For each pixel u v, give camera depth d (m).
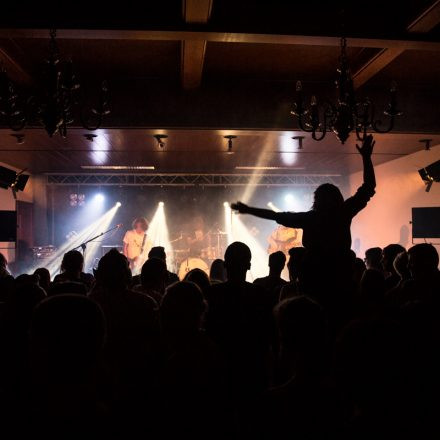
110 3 4.45
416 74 6.57
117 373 2.35
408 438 1.11
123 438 1.26
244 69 6.32
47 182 12.84
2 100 4.21
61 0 4.40
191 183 13.24
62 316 1.16
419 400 1.30
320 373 1.37
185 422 1.63
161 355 2.46
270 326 2.74
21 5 4.38
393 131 7.02
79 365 1.15
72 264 4.24
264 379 2.69
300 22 4.64
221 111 6.71
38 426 1.14
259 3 4.60
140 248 12.62
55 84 3.99
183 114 6.66
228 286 2.79
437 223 8.51
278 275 3.94
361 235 12.66
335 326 2.65
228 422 1.67
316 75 6.56
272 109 6.78
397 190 10.61
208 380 1.68
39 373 1.17
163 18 4.50
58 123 4.04
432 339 1.70
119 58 5.90
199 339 1.75
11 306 2.07
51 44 4.28
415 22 4.55
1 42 5.18
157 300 3.21
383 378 1.10
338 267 2.81
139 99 6.62
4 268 4.19
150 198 13.49
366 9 4.71
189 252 12.95
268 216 2.91
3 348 1.97
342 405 1.32
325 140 8.18
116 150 9.12
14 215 10.09
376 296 2.79
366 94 6.97
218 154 9.80
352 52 5.74
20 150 9.09
